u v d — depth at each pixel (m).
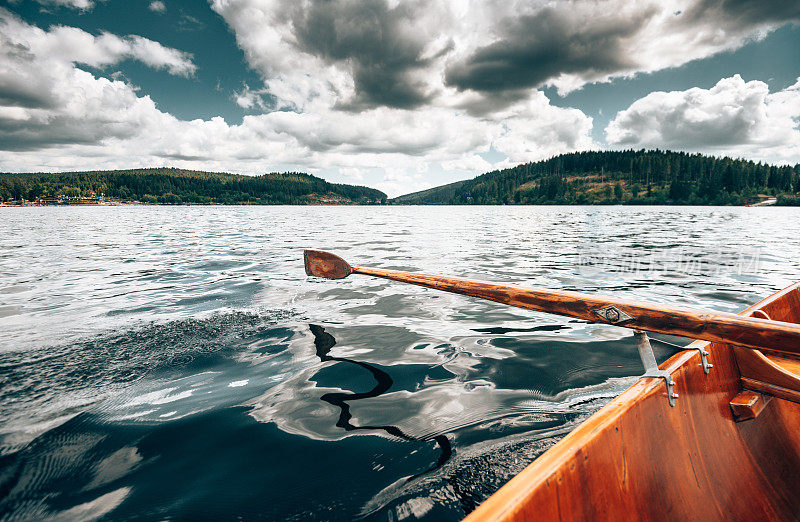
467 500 1.57
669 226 24.08
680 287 5.80
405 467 1.80
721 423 1.68
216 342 3.57
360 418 2.26
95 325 4.06
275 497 1.62
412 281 2.36
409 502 1.57
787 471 1.73
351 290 5.85
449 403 2.42
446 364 3.06
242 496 1.63
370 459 1.87
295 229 21.75
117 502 1.61
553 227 23.16
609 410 1.34
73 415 2.31
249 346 3.49
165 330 3.90
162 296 5.39
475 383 2.71
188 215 49.25
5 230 20.59
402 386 2.68
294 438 2.05
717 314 1.32
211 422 2.22
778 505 1.56
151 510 1.56
